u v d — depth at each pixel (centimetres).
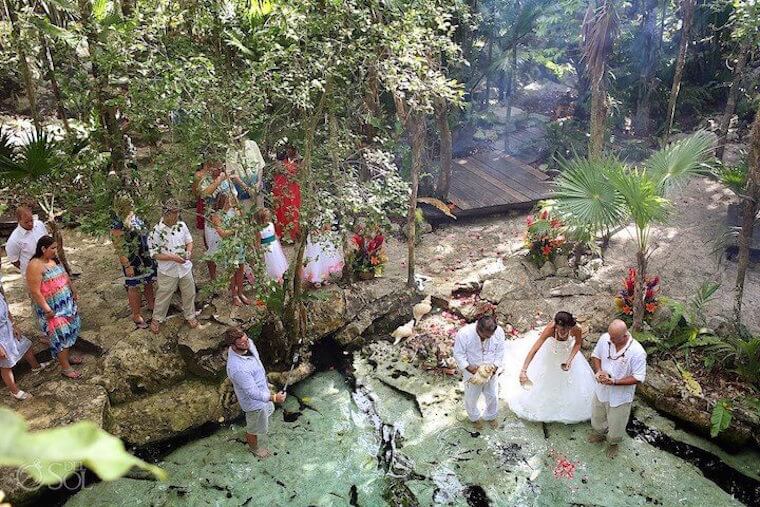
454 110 1132
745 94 1214
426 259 891
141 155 902
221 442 621
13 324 671
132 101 596
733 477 570
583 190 638
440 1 696
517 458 593
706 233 918
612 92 1235
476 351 591
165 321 706
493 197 1016
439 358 714
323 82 595
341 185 670
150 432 625
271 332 708
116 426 624
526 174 1115
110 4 760
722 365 657
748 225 652
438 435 624
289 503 556
